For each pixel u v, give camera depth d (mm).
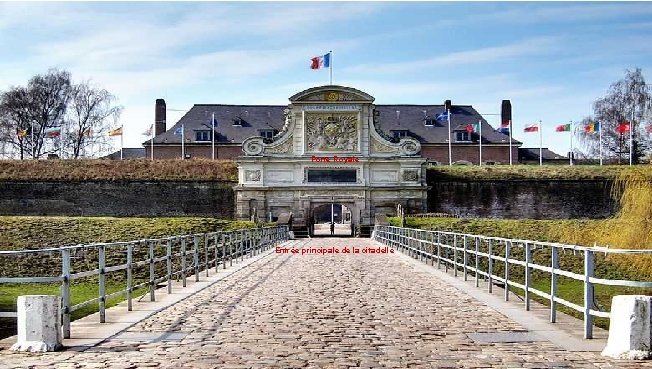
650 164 27266
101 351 10656
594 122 80250
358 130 63000
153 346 11070
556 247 13438
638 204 25297
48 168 66125
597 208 65562
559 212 65500
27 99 91562
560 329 12695
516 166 68000
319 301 16906
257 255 35906
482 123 87438
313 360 10000
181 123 87188
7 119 91312
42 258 36062
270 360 9992
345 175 63125
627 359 9992
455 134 85438
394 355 10359
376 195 63125
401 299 17312
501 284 21156
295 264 29500
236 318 14086
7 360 9977
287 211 62969
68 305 11773
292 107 63125
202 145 84938
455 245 23859
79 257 36312
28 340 10719
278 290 19422
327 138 63094
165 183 65375
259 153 63062
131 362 9844
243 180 63188
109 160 68250
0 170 65625
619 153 87312
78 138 94688
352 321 13672
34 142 92312
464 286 20297
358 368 9484
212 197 65375
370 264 29391
